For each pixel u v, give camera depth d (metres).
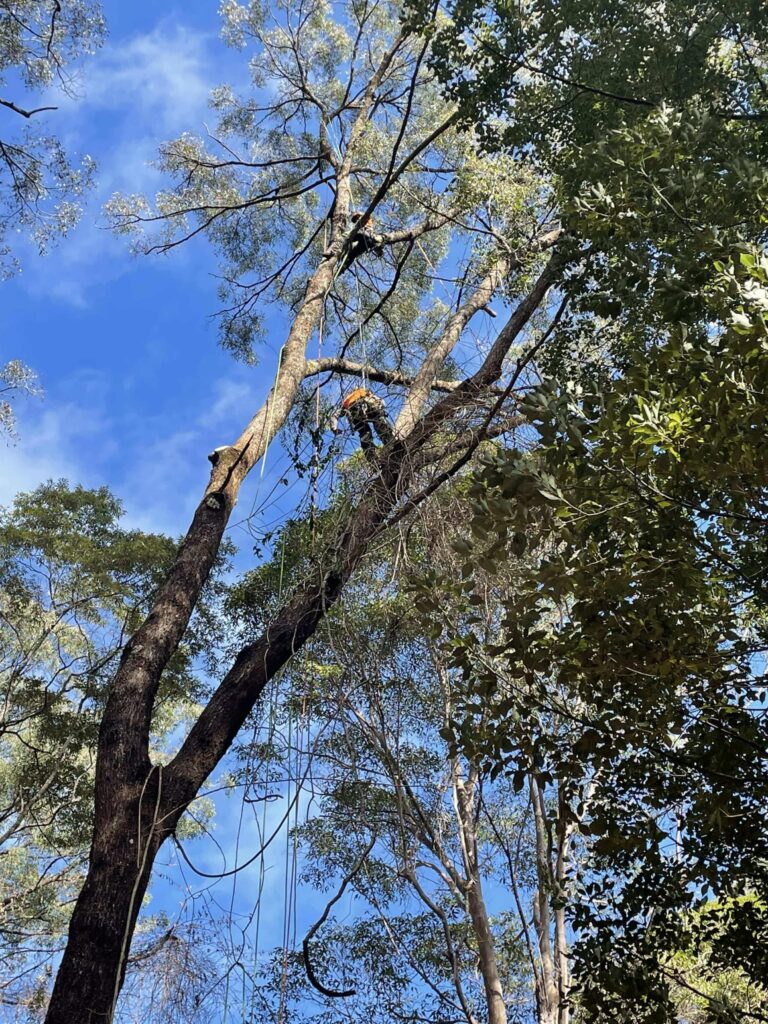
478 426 6.33
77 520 12.10
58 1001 3.90
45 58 9.64
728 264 3.86
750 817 4.25
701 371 3.47
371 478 6.16
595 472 3.44
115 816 4.44
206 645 10.56
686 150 4.58
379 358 11.23
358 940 9.77
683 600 3.85
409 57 12.64
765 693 4.16
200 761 4.87
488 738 4.16
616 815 4.61
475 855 9.60
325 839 9.42
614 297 5.12
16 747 12.70
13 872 11.94
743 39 5.91
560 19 5.83
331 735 6.87
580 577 3.68
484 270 8.54
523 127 6.25
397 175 7.79
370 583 7.41
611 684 3.95
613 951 4.87
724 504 3.69
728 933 4.70
